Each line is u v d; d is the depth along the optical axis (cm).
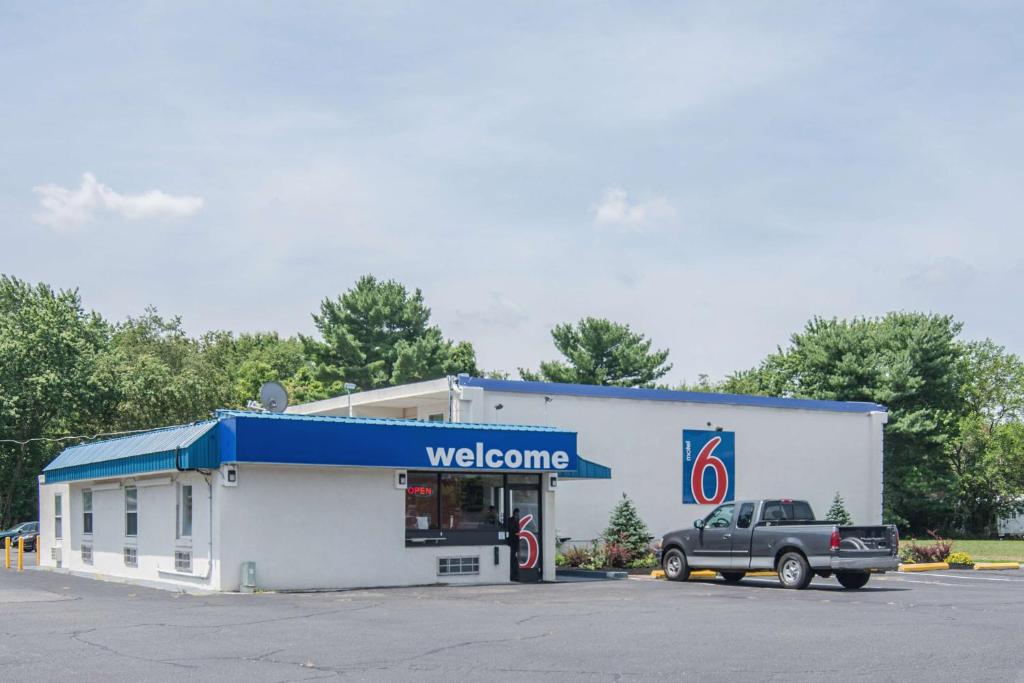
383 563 2470
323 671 1180
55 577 2808
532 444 2662
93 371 5934
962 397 6812
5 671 1183
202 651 1331
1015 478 6359
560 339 7838
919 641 1416
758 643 1399
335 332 7706
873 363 6444
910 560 3428
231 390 7469
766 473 3928
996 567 3384
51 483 3197
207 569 2316
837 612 1809
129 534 2758
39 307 6053
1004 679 1123
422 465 2477
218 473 2295
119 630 1543
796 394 7212
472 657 1280
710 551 2628
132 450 2598
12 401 5528
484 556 2628
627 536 3378
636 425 3609
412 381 7525
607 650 1336
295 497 2366
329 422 2347
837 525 2375
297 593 2247
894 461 6431
